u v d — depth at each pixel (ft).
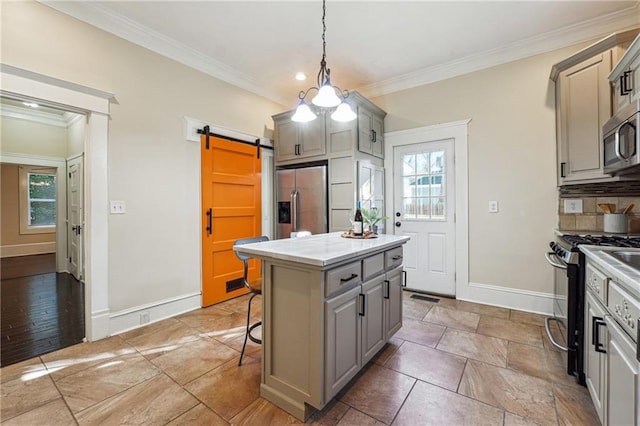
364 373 6.27
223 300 11.12
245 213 11.98
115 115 8.32
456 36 9.16
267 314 5.50
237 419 4.99
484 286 10.52
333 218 11.48
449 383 5.91
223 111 11.30
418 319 9.15
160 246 9.36
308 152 12.21
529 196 9.70
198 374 6.30
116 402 5.40
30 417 5.01
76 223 14.40
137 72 8.79
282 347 5.30
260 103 12.89
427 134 11.57
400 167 12.38
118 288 8.41
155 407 5.27
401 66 11.09
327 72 6.63
